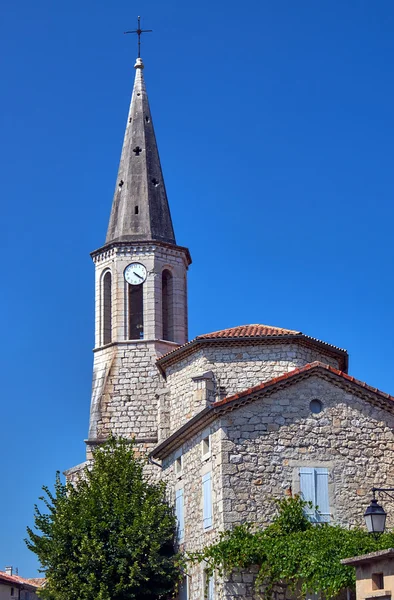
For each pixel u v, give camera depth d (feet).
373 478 99.76
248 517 96.32
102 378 161.38
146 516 114.32
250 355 127.65
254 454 98.43
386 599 70.03
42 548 118.32
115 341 162.50
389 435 101.65
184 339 166.30
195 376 124.67
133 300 167.63
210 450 101.86
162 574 111.45
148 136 181.78
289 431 99.60
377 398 102.17
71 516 118.93
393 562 69.41
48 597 118.52
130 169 177.68
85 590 112.06
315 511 97.45
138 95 186.80
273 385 100.17
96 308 168.35
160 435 135.44
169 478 121.19
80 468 149.89
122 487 122.01
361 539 89.51
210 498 100.73
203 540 102.73
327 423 100.63
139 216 172.04
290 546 91.15
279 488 97.60
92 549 114.32
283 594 92.53
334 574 86.17
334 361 132.57
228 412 99.40
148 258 166.20
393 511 99.14
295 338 126.41
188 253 171.53
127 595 111.86
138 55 191.93
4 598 171.63
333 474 98.99
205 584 101.40
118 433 156.66
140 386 159.22
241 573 93.71
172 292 167.84
